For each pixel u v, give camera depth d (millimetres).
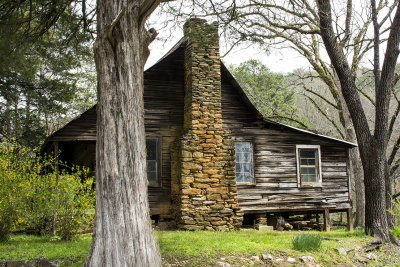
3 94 17391
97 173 6566
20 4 9977
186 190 13234
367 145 11727
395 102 30672
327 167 17141
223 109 15977
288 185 16344
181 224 13180
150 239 6473
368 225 11602
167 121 15172
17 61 10930
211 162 13664
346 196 17250
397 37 11414
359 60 20594
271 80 33812
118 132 6547
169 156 14992
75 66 14188
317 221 18156
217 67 14570
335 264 8672
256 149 16125
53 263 7273
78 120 13648
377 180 11508
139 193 6500
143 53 7266
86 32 10961
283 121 32219
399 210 13492
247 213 15703
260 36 12031
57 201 10062
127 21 6922
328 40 12086
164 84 15359
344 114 20812
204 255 8219
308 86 34500
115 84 6711
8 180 9773
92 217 10570
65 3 10109
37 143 19453
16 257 7641
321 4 12125
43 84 18312
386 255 10273
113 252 6191
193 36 11836
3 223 9648
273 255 8562
